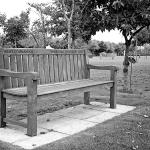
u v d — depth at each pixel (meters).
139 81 11.46
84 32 7.51
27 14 12.01
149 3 6.80
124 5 6.73
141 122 4.94
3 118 4.61
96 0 7.14
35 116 4.24
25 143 3.92
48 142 3.98
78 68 6.40
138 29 7.58
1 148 3.70
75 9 8.45
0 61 4.62
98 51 40.59
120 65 22.88
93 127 4.69
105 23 6.86
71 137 4.19
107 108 6.18
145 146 3.83
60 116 5.48
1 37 12.61
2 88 4.57
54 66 5.71
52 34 10.80
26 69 5.08
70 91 4.91
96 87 5.61
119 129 4.54
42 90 4.65
